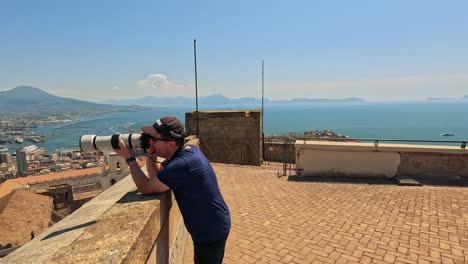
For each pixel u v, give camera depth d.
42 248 1.35
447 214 4.68
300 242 3.92
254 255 3.62
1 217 21.83
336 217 4.71
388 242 3.82
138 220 1.59
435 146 6.68
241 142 11.56
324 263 3.39
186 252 3.81
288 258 3.52
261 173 8.27
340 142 7.49
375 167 7.09
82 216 1.86
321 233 4.16
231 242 3.98
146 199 1.98
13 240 20.05
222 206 2.12
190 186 1.95
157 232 1.86
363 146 7.07
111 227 1.51
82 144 2.17
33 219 23.38
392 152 6.94
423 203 5.21
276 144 12.54
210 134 12.02
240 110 11.78
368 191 6.04
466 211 4.77
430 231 4.10
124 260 1.19
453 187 6.13
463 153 6.48
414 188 6.14
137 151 2.24
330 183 6.79
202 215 2.02
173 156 2.13
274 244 3.89
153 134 2.05
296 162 7.64
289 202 5.54
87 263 1.13
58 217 27.27
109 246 1.28
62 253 1.23
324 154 7.39
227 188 6.72
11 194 26.05
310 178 7.32
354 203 5.34
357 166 7.20
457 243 3.74
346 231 4.19
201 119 12.03
